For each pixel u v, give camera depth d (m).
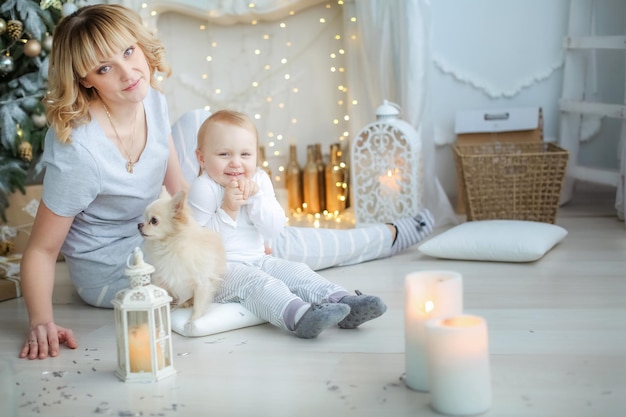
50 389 1.77
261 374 1.79
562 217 3.45
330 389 1.69
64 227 2.15
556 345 1.88
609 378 1.67
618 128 3.74
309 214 3.86
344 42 3.84
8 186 2.94
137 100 2.11
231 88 3.97
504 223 2.90
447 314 1.62
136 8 3.73
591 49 3.67
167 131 2.38
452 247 2.78
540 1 3.70
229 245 2.24
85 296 2.44
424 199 3.46
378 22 3.49
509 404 1.55
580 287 2.37
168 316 1.81
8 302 2.58
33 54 3.05
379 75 3.53
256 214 2.22
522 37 3.73
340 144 3.91
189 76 3.97
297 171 3.88
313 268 2.71
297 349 1.95
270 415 1.57
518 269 2.63
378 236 2.83
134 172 2.26
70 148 2.10
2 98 3.12
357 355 1.88
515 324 2.05
